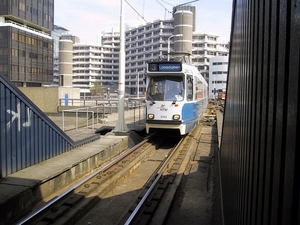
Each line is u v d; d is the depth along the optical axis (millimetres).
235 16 4609
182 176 9070
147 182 8352
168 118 13125
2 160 6809
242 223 2768
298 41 1313
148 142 14234
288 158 1405
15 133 7258
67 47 100250
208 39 98000
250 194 2373
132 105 26000
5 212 5430
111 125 17609
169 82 13352
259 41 2264
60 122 20188
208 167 10383
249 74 2738
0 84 6758
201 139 16031
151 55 100000
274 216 1601
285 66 1519
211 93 89500
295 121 1317
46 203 6270
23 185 6242
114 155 11695
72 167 8242
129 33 112938
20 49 56312
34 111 7977
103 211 6641
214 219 6125
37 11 61094
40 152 8312
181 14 87562
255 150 2250
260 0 2258
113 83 114188
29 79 58906
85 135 12547
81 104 30359
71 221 5867
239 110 3572
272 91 1788
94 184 7613
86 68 115250
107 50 117562
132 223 5527
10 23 54188
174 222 6188
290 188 1350
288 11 1488
